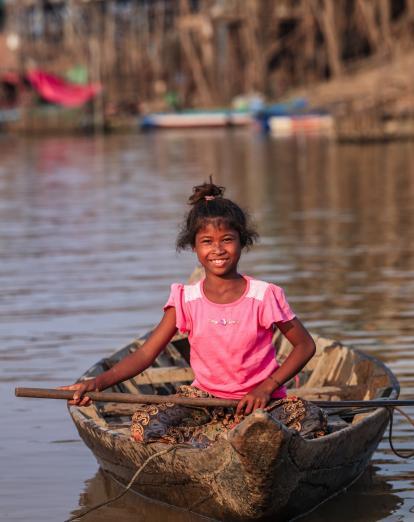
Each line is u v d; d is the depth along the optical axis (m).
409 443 9.42
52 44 98.56
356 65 81.19
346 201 29.27
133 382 9.84
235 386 7.93
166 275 17.45
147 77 95.44
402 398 10.36
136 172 41.94
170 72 94.62
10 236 22.92
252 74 84.94
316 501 8.02
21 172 43.25
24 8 97.38
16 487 8.61
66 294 15.97
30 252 20.41
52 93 85.31
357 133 59.38
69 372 11.58
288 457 7.28
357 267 18.08
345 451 7.95
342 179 36.66
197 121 84.44
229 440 7.05
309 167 42.69
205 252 7.79
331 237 21.95
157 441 7.96
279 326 7.87
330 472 7.94
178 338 10.87
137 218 25.77
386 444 9.43
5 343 12.91
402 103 63.59
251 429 6.94
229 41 89.56
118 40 97.94
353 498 8.29
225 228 7.76
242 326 7.80
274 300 7.81
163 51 94.56
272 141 64.75
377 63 78.38
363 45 87.62
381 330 13.23
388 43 78.38
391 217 25.28
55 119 84.19
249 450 7.03
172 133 79.62
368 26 81.88
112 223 24.84
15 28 97.56
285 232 22.89
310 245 20.83
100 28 93.06
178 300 7.92
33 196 32.41
